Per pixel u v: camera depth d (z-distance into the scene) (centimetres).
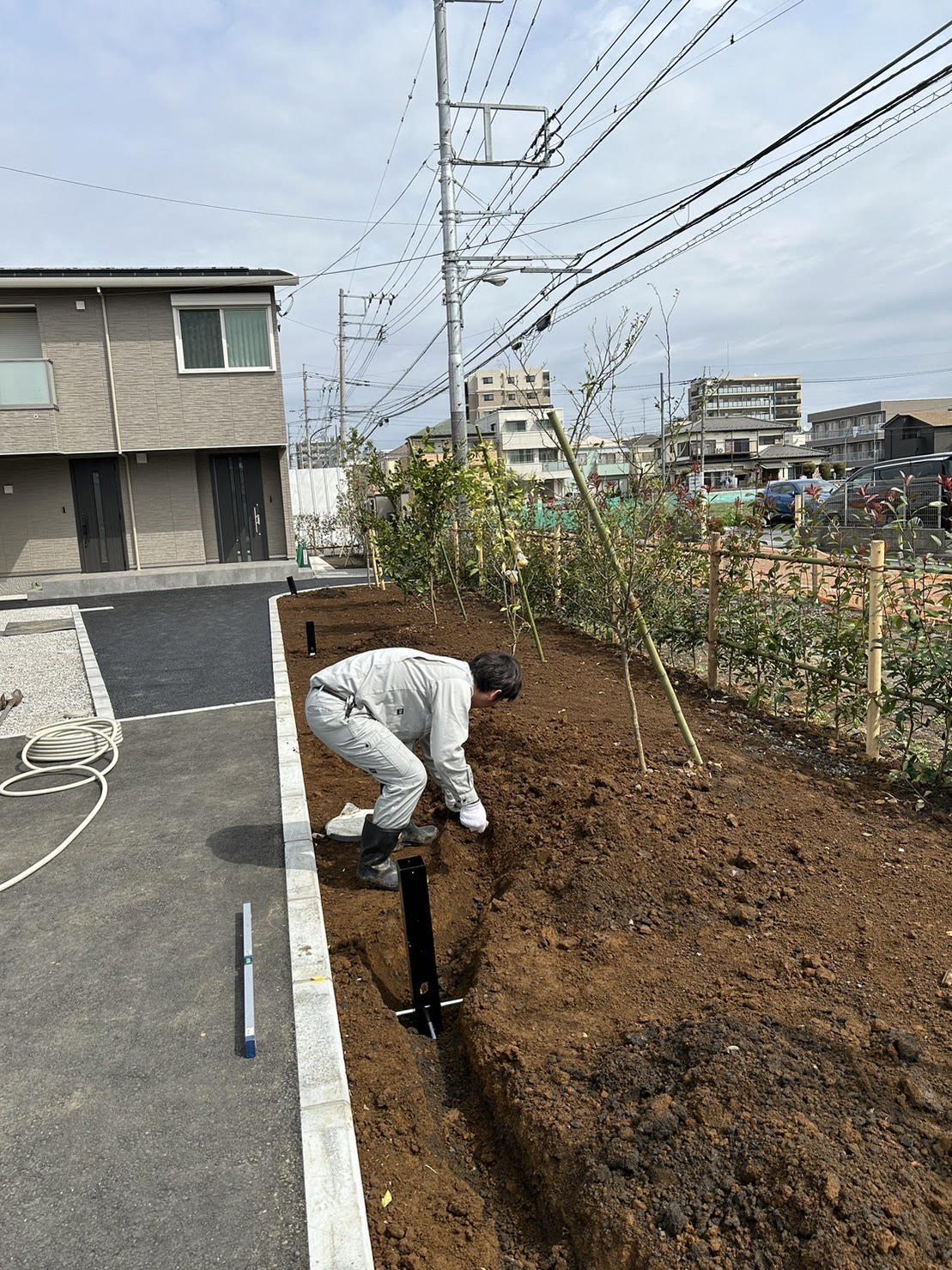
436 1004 288
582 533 459
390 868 371
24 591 1627
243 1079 245
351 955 319
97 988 292
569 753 470
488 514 858
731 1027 241
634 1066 236
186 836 420
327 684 354
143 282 1551
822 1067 222
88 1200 204
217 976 297
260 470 1766
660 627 678
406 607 1161
